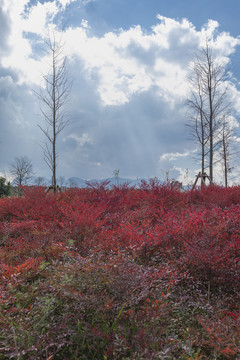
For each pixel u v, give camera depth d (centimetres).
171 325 217
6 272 264
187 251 292
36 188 633
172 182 560
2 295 223
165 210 487
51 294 228
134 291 236
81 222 386
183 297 242
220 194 561
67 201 563
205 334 211
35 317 205
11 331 192
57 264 294
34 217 488
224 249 294
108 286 233
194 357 188
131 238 323
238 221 346
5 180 1353
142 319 210
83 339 204
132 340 191
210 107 1152
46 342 193
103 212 487
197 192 600
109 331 210
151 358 171
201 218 353
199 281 278
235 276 271
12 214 543
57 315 219
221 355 198
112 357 189
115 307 223
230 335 197
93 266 242
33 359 177
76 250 326
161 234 322
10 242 390
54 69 1015
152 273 258
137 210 479
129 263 252
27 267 278
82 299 216
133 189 629
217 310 237
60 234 374
